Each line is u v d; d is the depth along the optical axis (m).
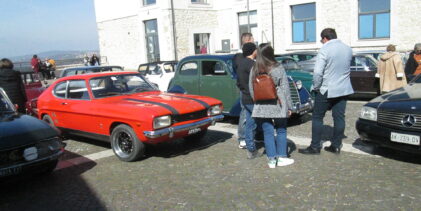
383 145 5.00
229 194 4.16
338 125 5.27
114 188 4.57
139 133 5.32
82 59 34.44
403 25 16.22
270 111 4.70
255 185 4.38
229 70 7.69
